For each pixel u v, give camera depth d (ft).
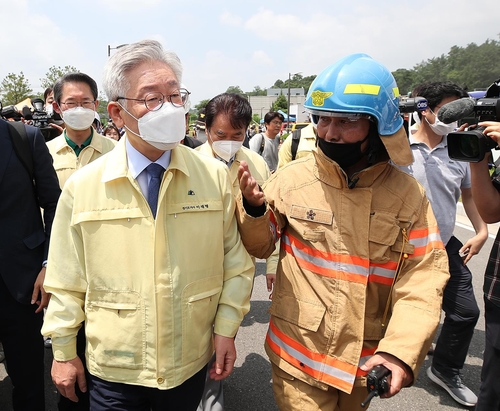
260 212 5.18
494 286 6.06
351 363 5.07
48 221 7.04
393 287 5.08
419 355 4.45
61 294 5.15
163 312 4.91
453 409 8.89
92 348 5.16
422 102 7.05
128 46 4.83
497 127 5.31
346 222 5.14
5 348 6.99
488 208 6.13
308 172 5.55
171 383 5.04
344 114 4.82
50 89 14.19
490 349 6.11
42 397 7.38
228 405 9.01
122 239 4.91
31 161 6.82
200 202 5.18
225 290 5.60
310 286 5.36
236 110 8.91
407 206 5.10
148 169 5.04
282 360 5.47
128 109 4.79
